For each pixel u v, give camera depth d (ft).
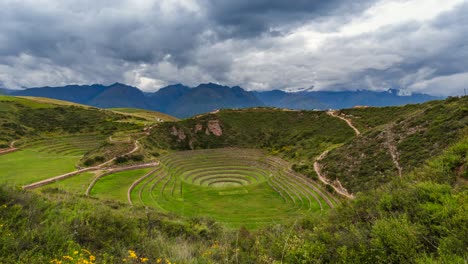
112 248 33.81
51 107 453.99
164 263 30.73
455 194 31.58
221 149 322.14
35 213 34.42
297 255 30.32
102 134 363.15
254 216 142.51
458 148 47.88
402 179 45.88
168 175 213.46
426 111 169.78
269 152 299.17
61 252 26.78
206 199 173.17
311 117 354.54
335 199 147.02
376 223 29.07
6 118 354.95
